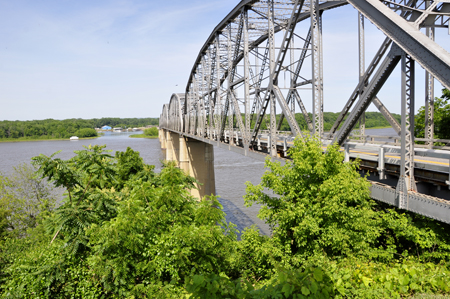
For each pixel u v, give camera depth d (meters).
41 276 10.55
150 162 79.94
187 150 53.25
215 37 34.41
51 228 12.29
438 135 20.03
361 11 10.27
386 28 9.31
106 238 10.46
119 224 10.52
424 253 11.26
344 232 11.36
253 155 21.75
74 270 11.16
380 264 10.02
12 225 22.70
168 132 88.94
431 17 9.29
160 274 10.44
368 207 11.97
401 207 9.51
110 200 12.98
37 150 126.94
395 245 11.91
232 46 31.58
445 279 7.77
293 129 16.20
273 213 13.10
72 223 11.41
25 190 26.36
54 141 196.38
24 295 10.77
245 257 13.90
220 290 4.83
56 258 11.18
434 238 11.06
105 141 179.75
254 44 30.23
